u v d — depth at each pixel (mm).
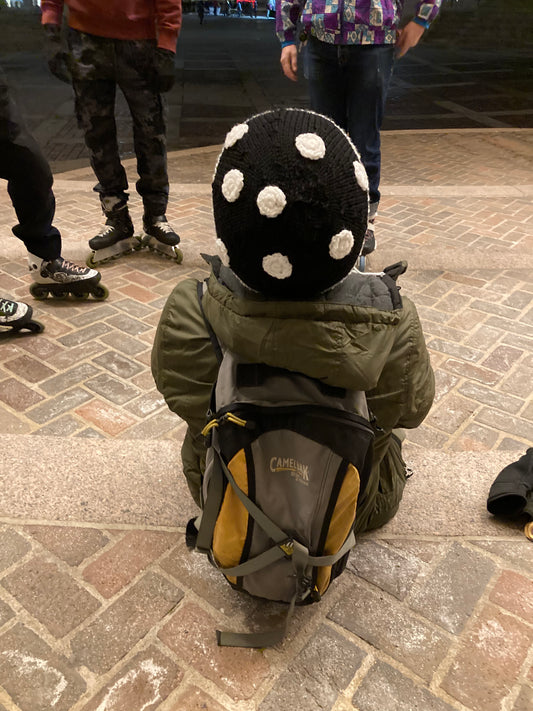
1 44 14461
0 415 2482
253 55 17328
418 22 3553
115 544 1854
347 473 1282
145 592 1706
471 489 2078
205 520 1415
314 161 1063
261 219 1078
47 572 1757
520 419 2518
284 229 1077
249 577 1458
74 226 4570
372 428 1377
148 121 3516
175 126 8422
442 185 5723
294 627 1619
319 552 1384
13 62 12969
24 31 14648
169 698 1449
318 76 3793
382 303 1293
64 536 1875
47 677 1486
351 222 1122
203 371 1472
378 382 1403
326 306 1219
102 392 2646
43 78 11406
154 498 2016
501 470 2143
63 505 1976
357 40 3445
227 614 1651
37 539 1862
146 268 3918
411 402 1455
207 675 1500
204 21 34031
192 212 4984
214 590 1718
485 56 17453
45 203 3068
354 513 1347
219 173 1154
